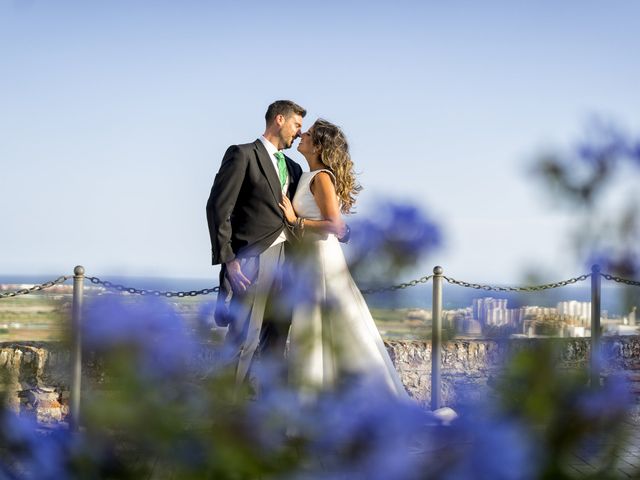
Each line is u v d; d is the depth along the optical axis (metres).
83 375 0.60
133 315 0.61
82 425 0.59
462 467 0.56
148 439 0.58
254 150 5.05
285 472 0.60
